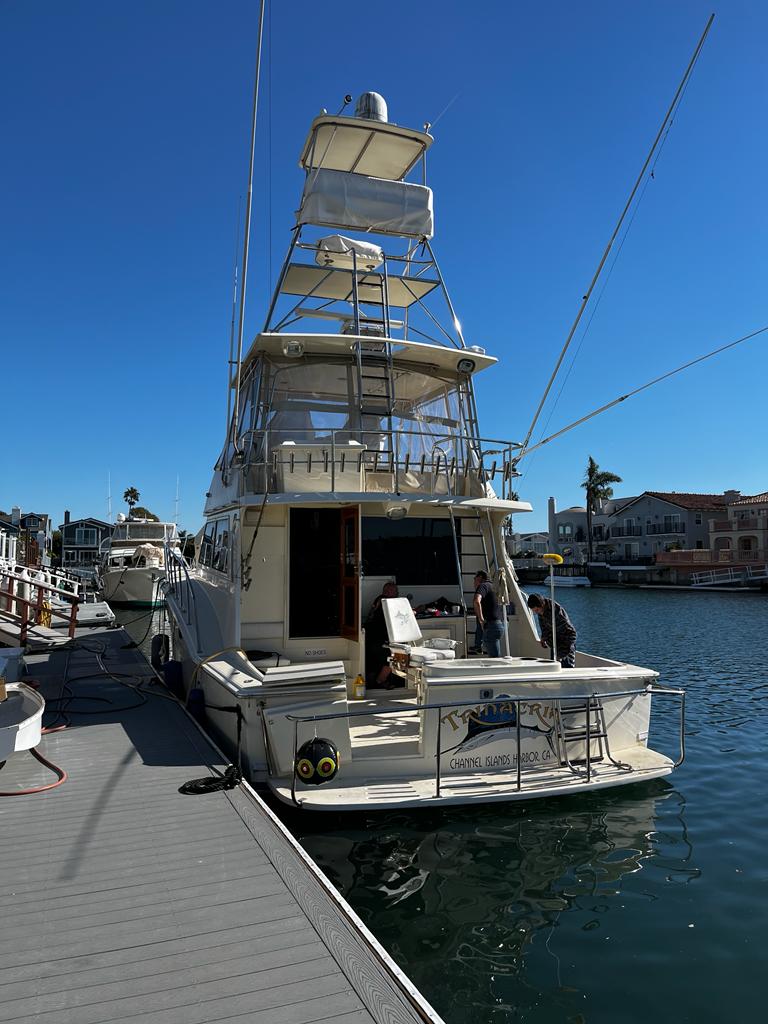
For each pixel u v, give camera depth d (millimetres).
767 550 62125
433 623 8625
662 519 78375
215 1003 3129
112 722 8188
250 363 9180
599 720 6895
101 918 3840
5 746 6098
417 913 4895
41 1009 3078
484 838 6078
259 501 7652
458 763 6480
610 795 7246
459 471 9352
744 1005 3928
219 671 7355
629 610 40938
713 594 55500
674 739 10773
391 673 8453
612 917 4883
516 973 4223
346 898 5074
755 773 8602
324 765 5941
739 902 5113
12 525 52938
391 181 9633
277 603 8414
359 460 8406
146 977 3312
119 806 5480
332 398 8992
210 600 9695
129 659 13766
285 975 3334
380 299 10523
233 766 6164
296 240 9461
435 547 9125
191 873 4367
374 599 8820
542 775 6508
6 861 4523
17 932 3697
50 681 11180
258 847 4750
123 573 33812
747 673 18141
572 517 94688
